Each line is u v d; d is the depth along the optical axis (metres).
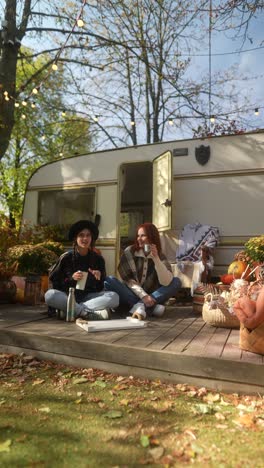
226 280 4.20
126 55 9.86
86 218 6.30
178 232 5.44
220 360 2.22
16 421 1.81
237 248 5.16
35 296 4.47
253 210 5.12
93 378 2.41
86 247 3.53
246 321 2.32
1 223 6.55
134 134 12.75
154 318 3.69
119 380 2.38
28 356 2.81
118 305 3.61
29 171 13.02
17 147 13.49
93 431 1.73
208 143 5.47
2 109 7.22
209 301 3.33
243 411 1.96
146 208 8.10
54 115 12.82
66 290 3.58
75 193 6.48
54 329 2.99
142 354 2.41
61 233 6.47
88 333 2.86
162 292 3.74
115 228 6.02
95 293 3.54
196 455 1.54
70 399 2.09
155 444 1.62
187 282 4.98
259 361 2.18
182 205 5.52
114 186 6.11
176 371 2.32
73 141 13.34
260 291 2.39
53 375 2.47
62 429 1.74
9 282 4.54
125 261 3.85
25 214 6.87
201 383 2.26
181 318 3.71
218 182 5.35
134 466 1.46
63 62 9.43
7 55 7.42
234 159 5.29
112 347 2.51
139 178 7.46
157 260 3.68
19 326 3.11
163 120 12.06
